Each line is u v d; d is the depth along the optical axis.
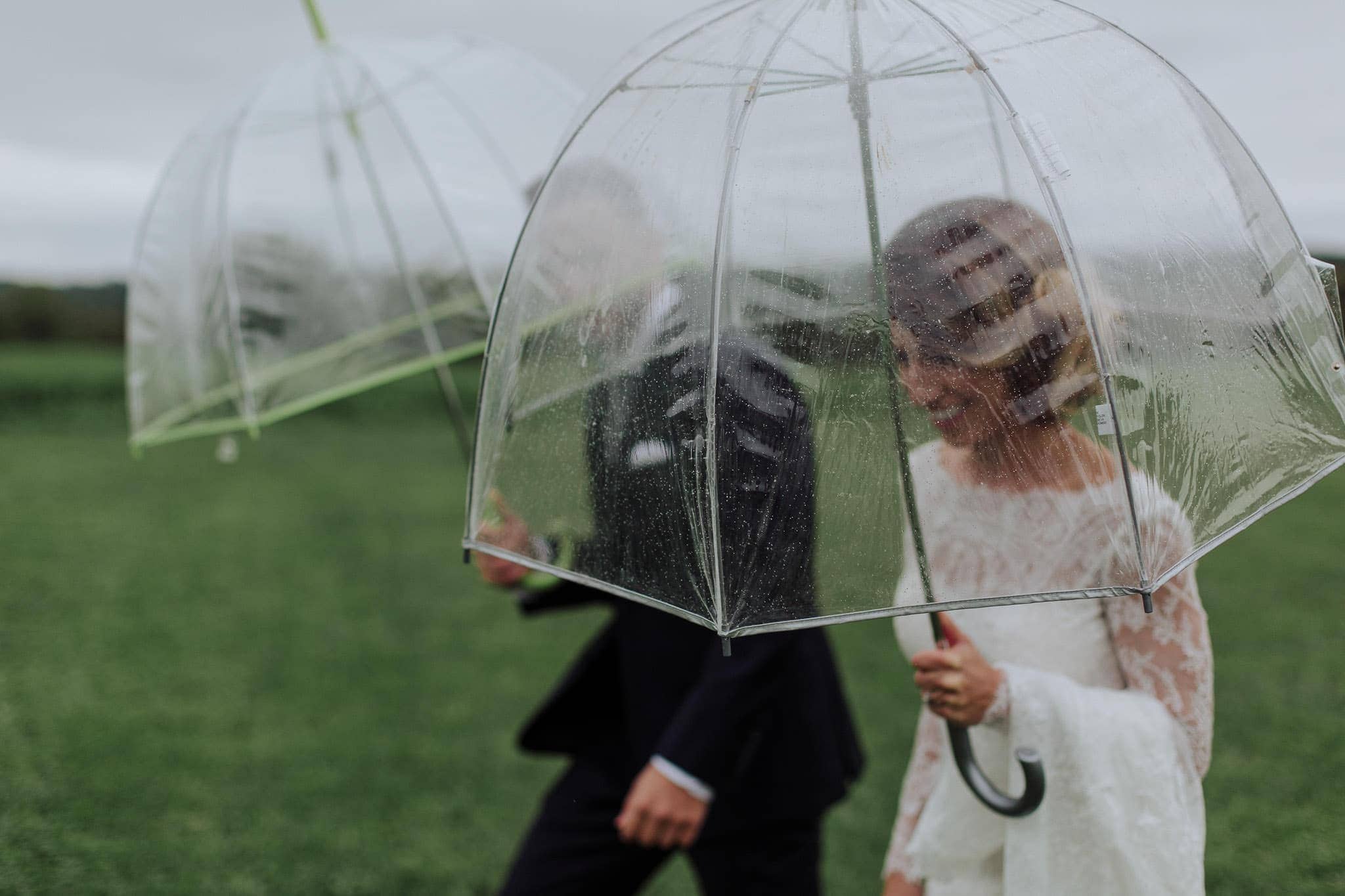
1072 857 1.47
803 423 1.24
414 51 2.48
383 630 5.67
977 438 1.23
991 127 1.24
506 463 1.46
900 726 4.29
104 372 15.14
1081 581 1.23
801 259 1.25
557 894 2.26
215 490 9.63
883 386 1.24
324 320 2.26
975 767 1.52
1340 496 7.92
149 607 6.07
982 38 1.30
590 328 1.37
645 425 1.31
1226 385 1.28
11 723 4.43
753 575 1.25
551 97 2.54
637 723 2.22
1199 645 1.47
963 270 1.22
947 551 1.24
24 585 6.48
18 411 14.15
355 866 3.35
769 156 1.27
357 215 2.27
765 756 2.11
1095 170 1.25
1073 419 1.21
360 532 7.94
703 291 1.27
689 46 1.43
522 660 5.21
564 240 1.43
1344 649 4.81
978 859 1.63
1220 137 1.36
